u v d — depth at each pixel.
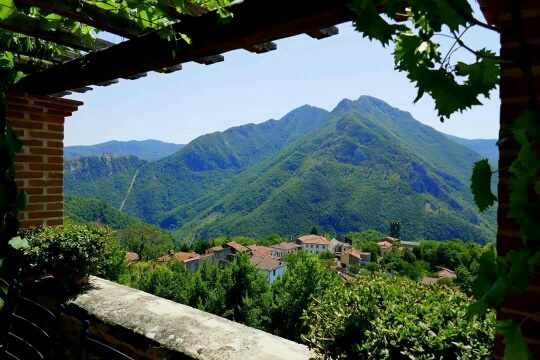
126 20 2.38
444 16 0.84
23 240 2.27
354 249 102.50
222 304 31.67
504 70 1.20
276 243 116.81
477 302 0.81
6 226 2.19
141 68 2.69
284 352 2.40
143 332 2.68
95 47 2.79
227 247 86.69
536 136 0.78
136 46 2.58
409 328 1.89
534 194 1.04
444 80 0.93
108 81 3.36
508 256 0.81
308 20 1.79
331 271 28.31
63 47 3.07
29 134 3.81
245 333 2.66
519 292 0.79
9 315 2.03
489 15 1.27
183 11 2.06
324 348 2.04
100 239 3.63
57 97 3.95
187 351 2.42
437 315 2.00
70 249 3.37
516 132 0.81
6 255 2.31
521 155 0.80
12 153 2.19
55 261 3.29
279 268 79.50
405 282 2.55
